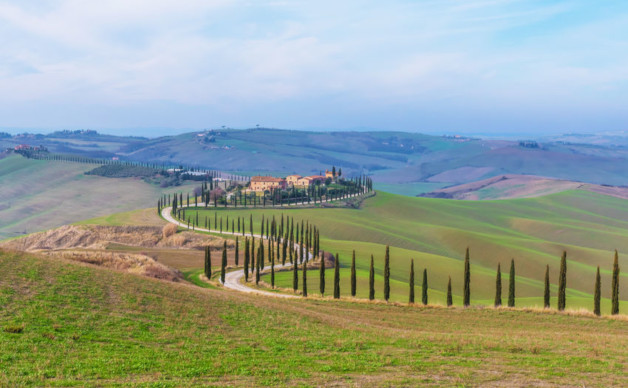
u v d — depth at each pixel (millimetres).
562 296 79250
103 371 32562
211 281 120000
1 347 34750
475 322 67250
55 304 45469
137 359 35438
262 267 138375
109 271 61062
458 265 172625
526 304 109875
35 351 34875
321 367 36531
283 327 50531
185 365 35156
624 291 174500
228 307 56000
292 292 105188
